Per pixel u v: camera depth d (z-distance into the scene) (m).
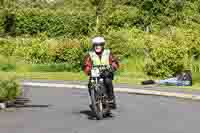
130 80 35.38
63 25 56.44
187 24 53.47
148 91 26.50
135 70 41.09
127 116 17.50
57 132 14.03
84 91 28.06
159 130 14.51
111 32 45.66
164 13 55.19
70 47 44.53
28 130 14.37
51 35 56.47
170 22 54.16
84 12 56.84
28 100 22.83
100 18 55.09
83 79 37.34
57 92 27.31
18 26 57.44
